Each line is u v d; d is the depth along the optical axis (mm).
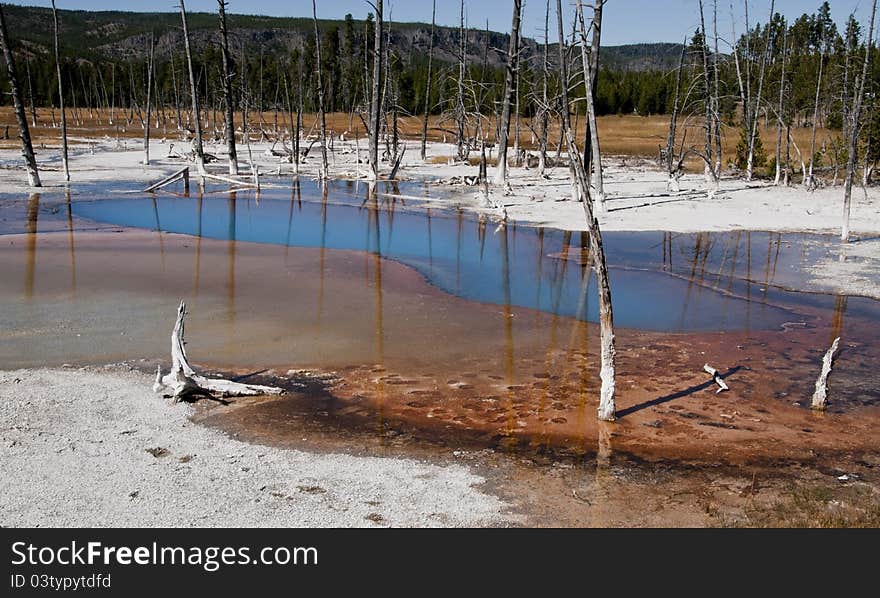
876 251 24906
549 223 29672
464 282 19906
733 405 11797
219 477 8852
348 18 80062
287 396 11727
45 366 12500
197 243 23750
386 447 9969
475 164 53781
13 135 69000
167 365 12805
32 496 8156
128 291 17422
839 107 47031
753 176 45375
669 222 30094
